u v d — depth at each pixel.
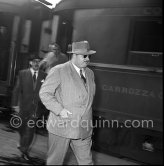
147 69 3.70
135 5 3.85
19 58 5.77
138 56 3.86
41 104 4.09
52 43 4.79
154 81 3.63
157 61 3.68
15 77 5.76
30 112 3.92
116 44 4.04
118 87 3.97
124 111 3.90
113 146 3.87
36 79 3.92
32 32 5.73
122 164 3.44
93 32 4.27
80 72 2.86
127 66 3.89
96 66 4.18
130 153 3.67
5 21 5.94
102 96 4.12
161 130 3.50
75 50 2.82
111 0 4.06
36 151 3.99
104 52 4.15
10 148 4.11
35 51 5.62
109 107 4.04
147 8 3.75
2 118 5.27
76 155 2.89
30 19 5.80
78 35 4.45
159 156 3.49
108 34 4.11
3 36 5.95
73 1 4.49
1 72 5.90
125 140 3.81
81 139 2.83
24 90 3.92
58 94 2.84
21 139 3.90
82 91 2.79
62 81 2.78
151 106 3.65
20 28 5.84
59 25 4.91
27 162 3.66
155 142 3.58
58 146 2.81
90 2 4.28
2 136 4.57
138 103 3.77
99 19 4.21
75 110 2.77
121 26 4.00
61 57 4.80
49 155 2.88
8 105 5.52
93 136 4.09
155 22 3.71
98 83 4.15
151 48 3.75
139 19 3.83
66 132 2.75
